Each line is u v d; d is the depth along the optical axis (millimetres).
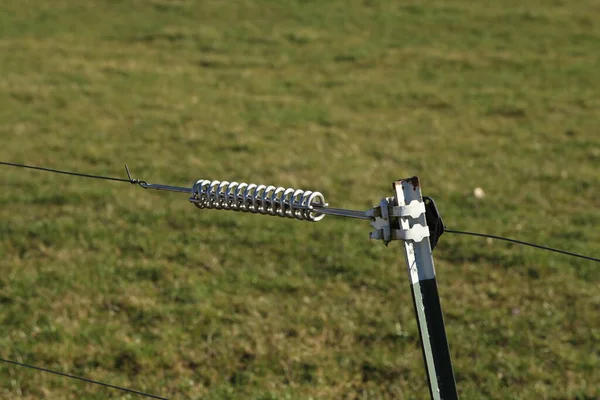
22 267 7949
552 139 12695
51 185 10375
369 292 7426
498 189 10375
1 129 13008
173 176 10961
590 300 7207
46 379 5953
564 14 20578
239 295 7371
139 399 5750
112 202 9789
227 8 21641
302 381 6016
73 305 7113
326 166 11344
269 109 14438
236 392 5867
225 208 2809
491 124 13586
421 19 20688
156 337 6621
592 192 10297
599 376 6059
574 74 16422
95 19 20609
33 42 18547
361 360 6270
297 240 8586
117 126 13281
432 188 10391
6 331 6676
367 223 9094
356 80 16375
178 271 7848
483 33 19438
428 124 13633
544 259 8016
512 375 6066
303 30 19781
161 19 20688
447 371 2502
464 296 7383
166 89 15578
